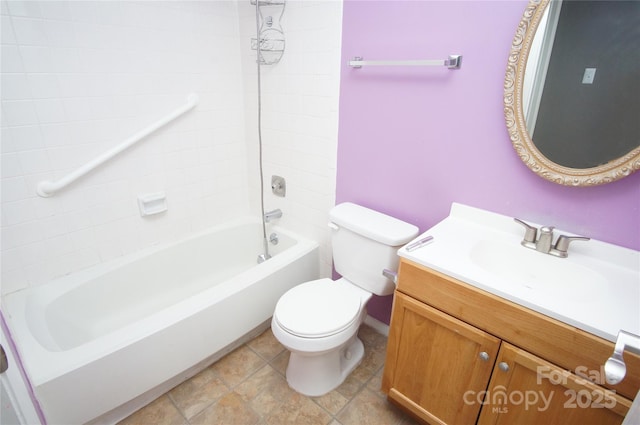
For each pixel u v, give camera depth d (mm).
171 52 1795
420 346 1244
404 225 1537
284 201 2178
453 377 1185
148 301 1965
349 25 1529
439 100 1367
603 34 992
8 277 1511
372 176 1687
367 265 1556
